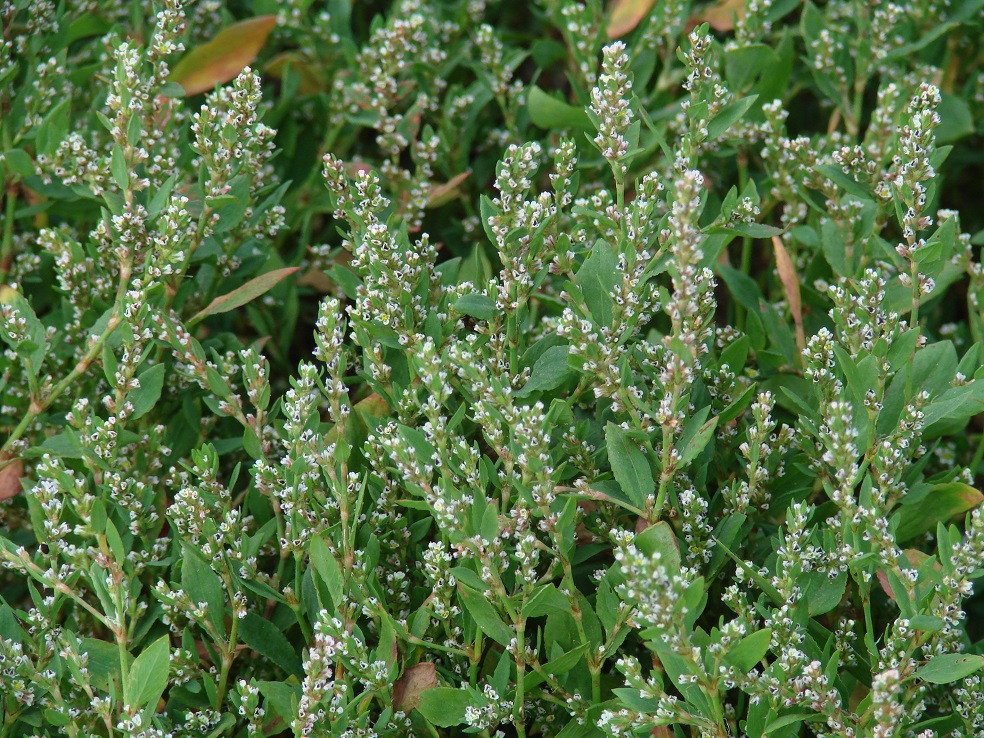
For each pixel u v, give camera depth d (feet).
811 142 4.30
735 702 4.07
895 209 4.13
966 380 4.08
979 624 4.27
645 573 3.83
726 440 4.10
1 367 4.18
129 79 4.09
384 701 3.95
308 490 4.01
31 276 4.36
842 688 3.97
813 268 4.32
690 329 4.00
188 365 4.09
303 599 4.03
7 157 4.19
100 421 4.05
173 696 4.02
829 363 4.04
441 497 3.91
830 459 3.93
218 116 4.16
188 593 3.99
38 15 4.33
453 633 4.00
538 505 3.93
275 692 3.94
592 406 4.16
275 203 4.26
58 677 3.98
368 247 4.03
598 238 4.21
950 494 4.07
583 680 4.01
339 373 4.01
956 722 4.01
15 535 4.21
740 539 4.06
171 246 4.06
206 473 4.03
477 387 3.95
